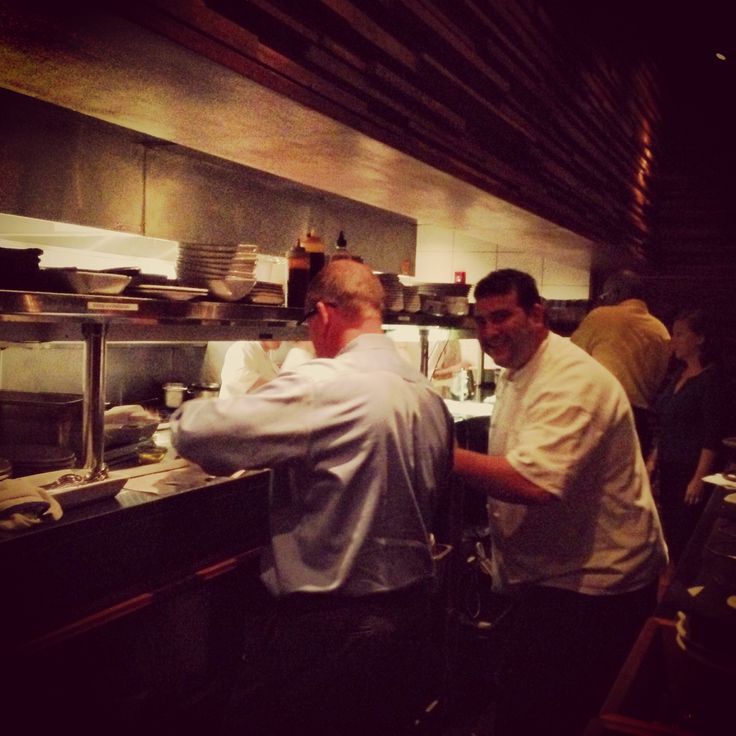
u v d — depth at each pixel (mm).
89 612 1875
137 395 4977
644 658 1427
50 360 4266
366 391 1657
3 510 1758
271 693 1698
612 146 4957
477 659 3365
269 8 1821
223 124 2215
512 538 2199
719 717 1247
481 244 6840
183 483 2258
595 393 2021
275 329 2773
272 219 5070
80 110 2109
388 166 2730
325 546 1671
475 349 6457
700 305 6773
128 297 2004
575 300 6227
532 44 3398
